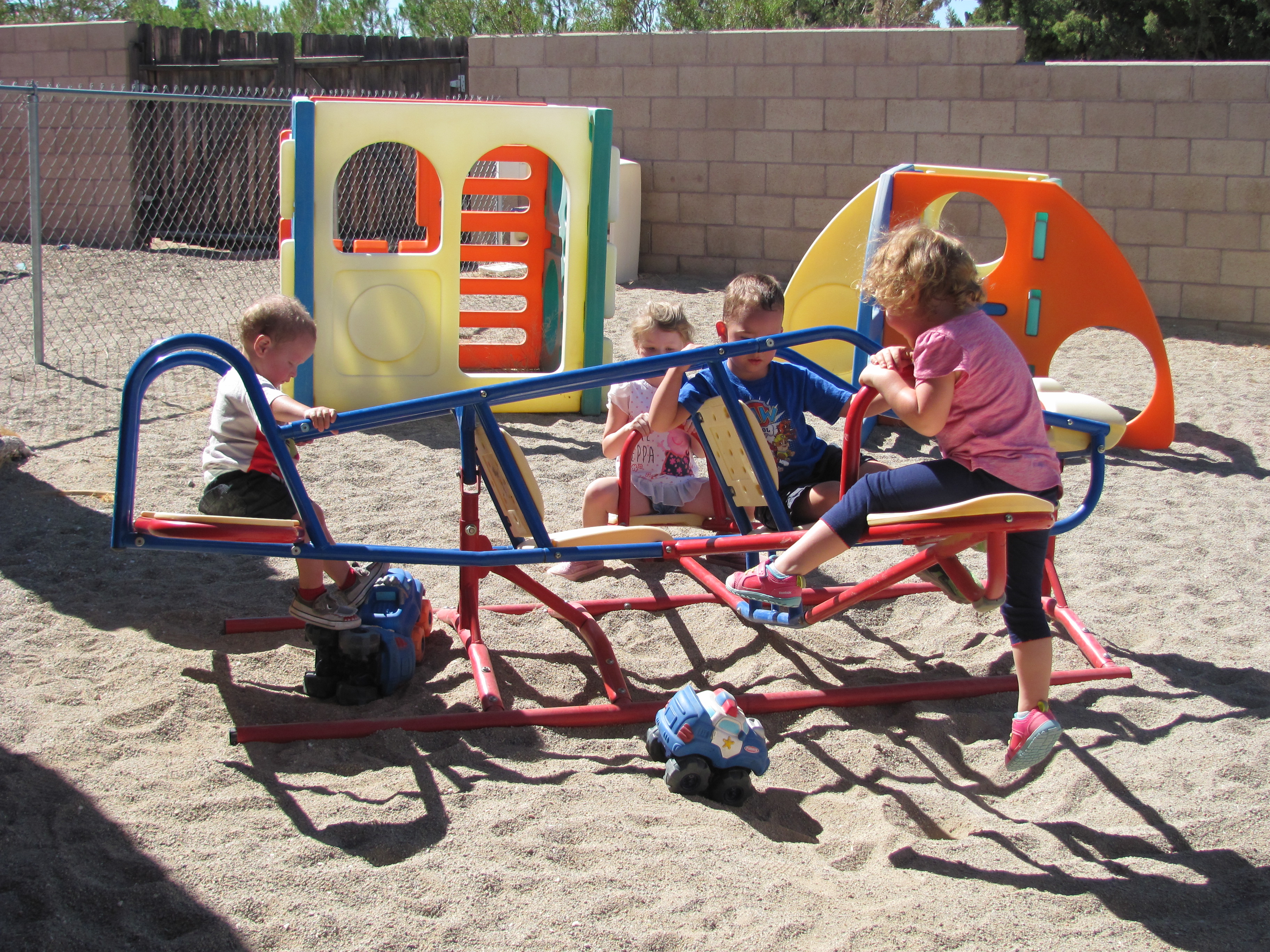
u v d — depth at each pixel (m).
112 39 13.34
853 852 2.63
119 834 2.50
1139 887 2.50
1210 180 10.20
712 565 4.46
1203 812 2.82
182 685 3.23
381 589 3.50
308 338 3.38
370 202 13.82
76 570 4.09
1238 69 9.91
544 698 3.37
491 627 3.80
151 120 13.42
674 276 12.34
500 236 12.96
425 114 6.29
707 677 3.57
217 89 13.22
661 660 3.66
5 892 2.28
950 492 2.74
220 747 2.96
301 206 6.20
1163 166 10.34
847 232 6.96
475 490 3.34
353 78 14.09
